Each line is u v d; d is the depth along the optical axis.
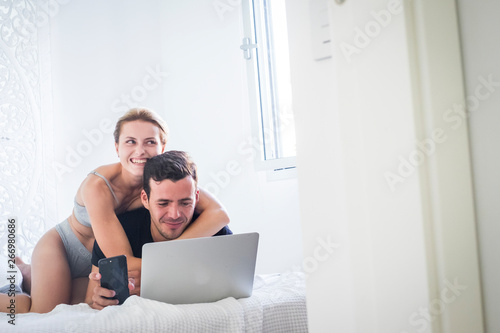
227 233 2.79
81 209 2.70
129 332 1.65
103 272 2.14
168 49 3.35
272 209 3.02
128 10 3.33
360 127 0.78
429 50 0.77
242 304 1.92
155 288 1.92
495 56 0.87
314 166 0.84
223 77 3.20
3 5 2.94
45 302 2.56
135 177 2.77
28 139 2.96
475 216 0.87
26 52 2.99
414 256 0.75
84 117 3.18
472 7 0.87
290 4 0.86
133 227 2.73
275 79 2.95
